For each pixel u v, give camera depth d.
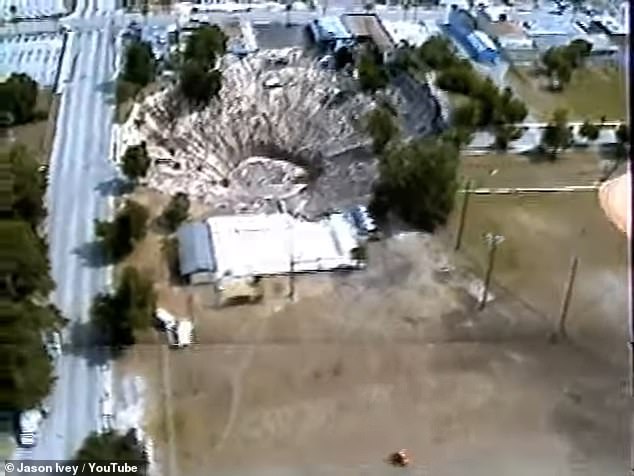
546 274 105.50
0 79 142.00
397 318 98.94
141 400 87.62
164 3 171.75
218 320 97.56
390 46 157.38
